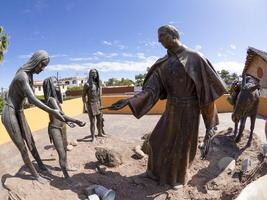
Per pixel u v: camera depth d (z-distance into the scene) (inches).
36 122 232.7
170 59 92.4
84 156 129.9
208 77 90.0
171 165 97.0
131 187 98.7
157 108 306.2
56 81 105.7
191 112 93.5
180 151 95.7
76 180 99.0
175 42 89.7
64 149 98.7
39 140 192.2
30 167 92.4
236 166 113.0
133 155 130.3
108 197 87.7
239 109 130.0
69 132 211.3
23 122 92.3
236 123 137.8
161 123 99.0
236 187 94.0
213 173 108.1
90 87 161.5
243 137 140.3
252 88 127.7
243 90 128.9
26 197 84.1
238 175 105.7
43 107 85.4
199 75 89.6
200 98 91.6
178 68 90.0
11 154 163.0
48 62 89.7
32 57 87.5
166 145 97.1
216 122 97.0
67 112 282.5
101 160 115.7
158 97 98.0
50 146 164.1
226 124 235.9
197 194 94.1
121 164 118.2
